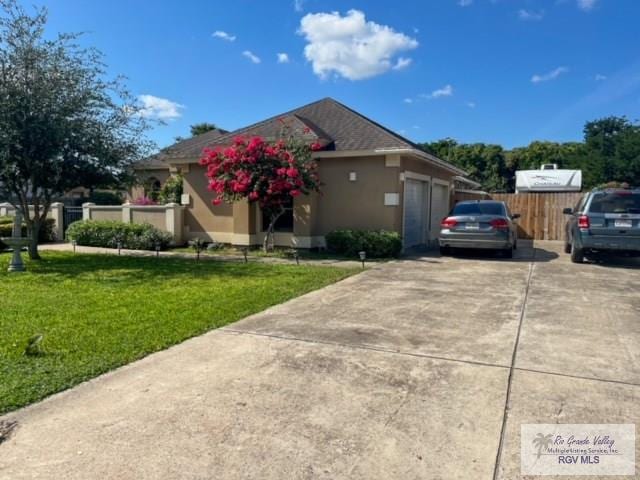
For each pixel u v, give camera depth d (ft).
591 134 134.21
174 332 16.44
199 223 49.29
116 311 19.47
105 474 8.03
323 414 10.36
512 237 40.09
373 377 12.54
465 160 150.82
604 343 15.61
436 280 28.09
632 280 28.35
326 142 43.68
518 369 13.16
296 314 19.45
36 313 19.11
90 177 36.42
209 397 11.20
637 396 11.38
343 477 8.03
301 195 43.50
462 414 10.39
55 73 32.73
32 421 9.95
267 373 12.79
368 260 37.81
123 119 36.91
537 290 25.02
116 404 10.80
